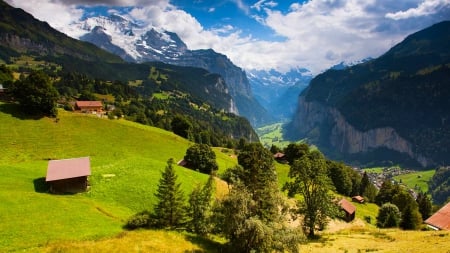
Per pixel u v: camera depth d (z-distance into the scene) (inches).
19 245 1680.6
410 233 2539.4
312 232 2807.6
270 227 1931.6
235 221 1920.5
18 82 5182.1
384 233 2738.7
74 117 5561.0
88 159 3250.5
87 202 2559.1
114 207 2581.2
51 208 2249.0
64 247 1695.4
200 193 2377.0
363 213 5088.6
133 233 2038.6
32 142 4505.4
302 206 2881.4
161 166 3713.1
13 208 2138.3
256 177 2224.4
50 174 2874.0
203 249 1987.0
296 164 2854.3
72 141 4832.7
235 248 1979.6
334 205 2928.2
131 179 3132.4
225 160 6087.6
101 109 7608.3
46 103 5177.2
